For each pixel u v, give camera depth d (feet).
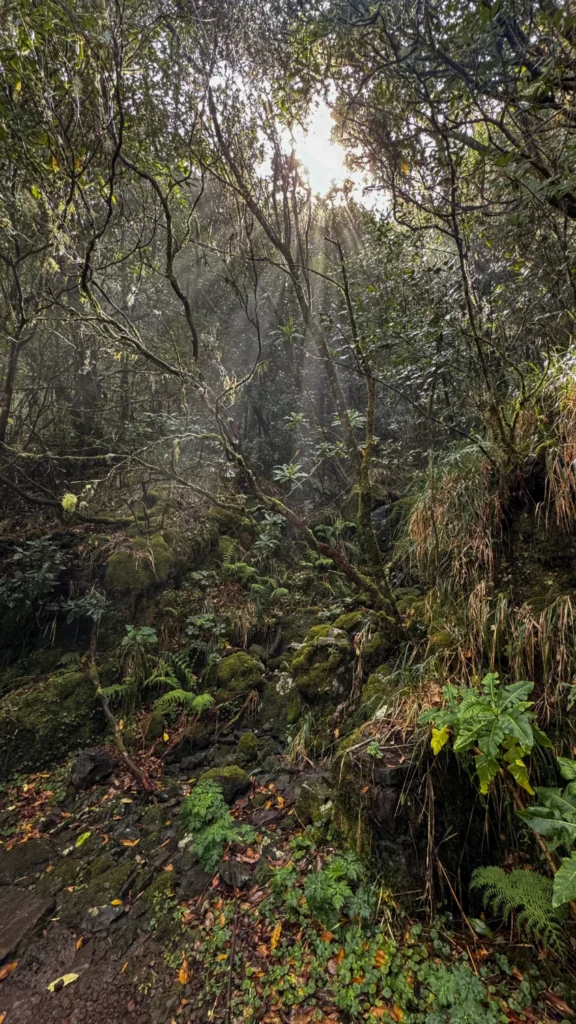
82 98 9.03
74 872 8.64
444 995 5.83
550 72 6.51
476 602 9.39
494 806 7.61
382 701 9.67
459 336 11.75
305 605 16.62
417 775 7.50
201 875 8.27
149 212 14.82
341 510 20.44
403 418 20.22
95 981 6.66
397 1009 5.80
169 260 11.03
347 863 7.50
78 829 9.70
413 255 13.78
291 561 19.57
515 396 10.89
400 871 7.16
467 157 10.46
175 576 16.01
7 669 13.96
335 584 16.94
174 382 20.04
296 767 10.44
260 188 15.62
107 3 8.43
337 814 8.40
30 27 8.00
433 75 7.98
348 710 11.01
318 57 10.46
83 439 20.68
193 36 10.78
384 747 8.11
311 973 6.34
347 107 10.37
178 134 12.23
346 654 12.11
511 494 9.73
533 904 6.11
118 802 10.25
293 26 10.26
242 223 16.24
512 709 6.33
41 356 20.31
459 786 7.63
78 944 7.25
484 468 10.31
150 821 9.64
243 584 16.97
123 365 20.90
